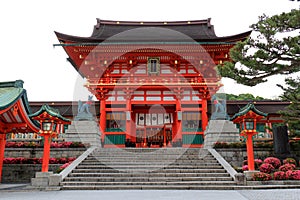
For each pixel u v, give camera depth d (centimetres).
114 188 1089
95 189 1085
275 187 1083
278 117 2619
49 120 1212
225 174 1239
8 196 898
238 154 1719
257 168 1376
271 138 2195
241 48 805
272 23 739
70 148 1780
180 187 1088
